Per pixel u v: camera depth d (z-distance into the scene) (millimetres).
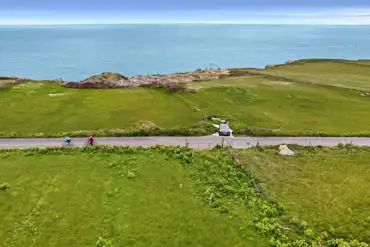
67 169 43250
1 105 66375
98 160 45688
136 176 42188
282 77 99062
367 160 48812
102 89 79250
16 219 34281
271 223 35219
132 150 48312
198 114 65500
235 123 60594
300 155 50000
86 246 31234
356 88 86375
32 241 31562
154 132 55281
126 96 74000
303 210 37750
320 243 33000
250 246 32062
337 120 64812
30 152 47094
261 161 47812
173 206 36969
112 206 36531
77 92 75812
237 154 49219
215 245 32031
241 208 37469
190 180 41938
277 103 74438
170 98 74500
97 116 62281
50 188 39219
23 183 40031
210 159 46812
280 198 39812
